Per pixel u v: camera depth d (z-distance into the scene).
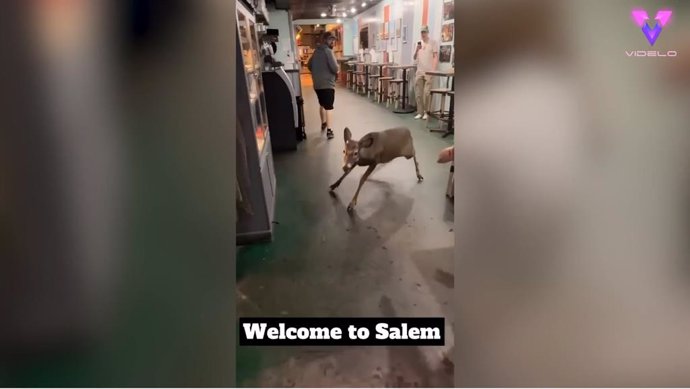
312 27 6.31
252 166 2.47
